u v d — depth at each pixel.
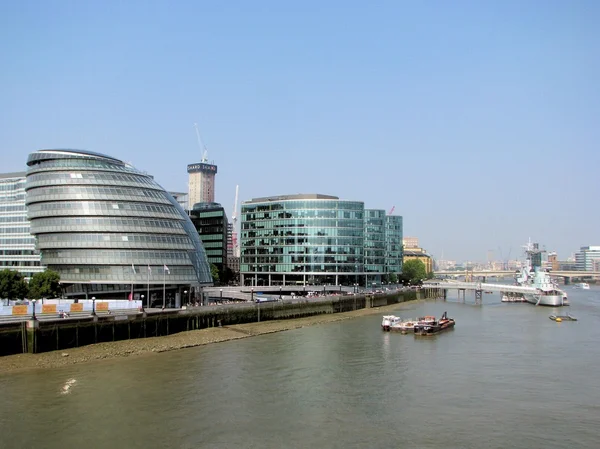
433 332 134.75
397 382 83.81
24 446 56.75
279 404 71.75
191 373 87.69
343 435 61.12
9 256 172.75
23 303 108.25
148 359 98.38
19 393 74.50
